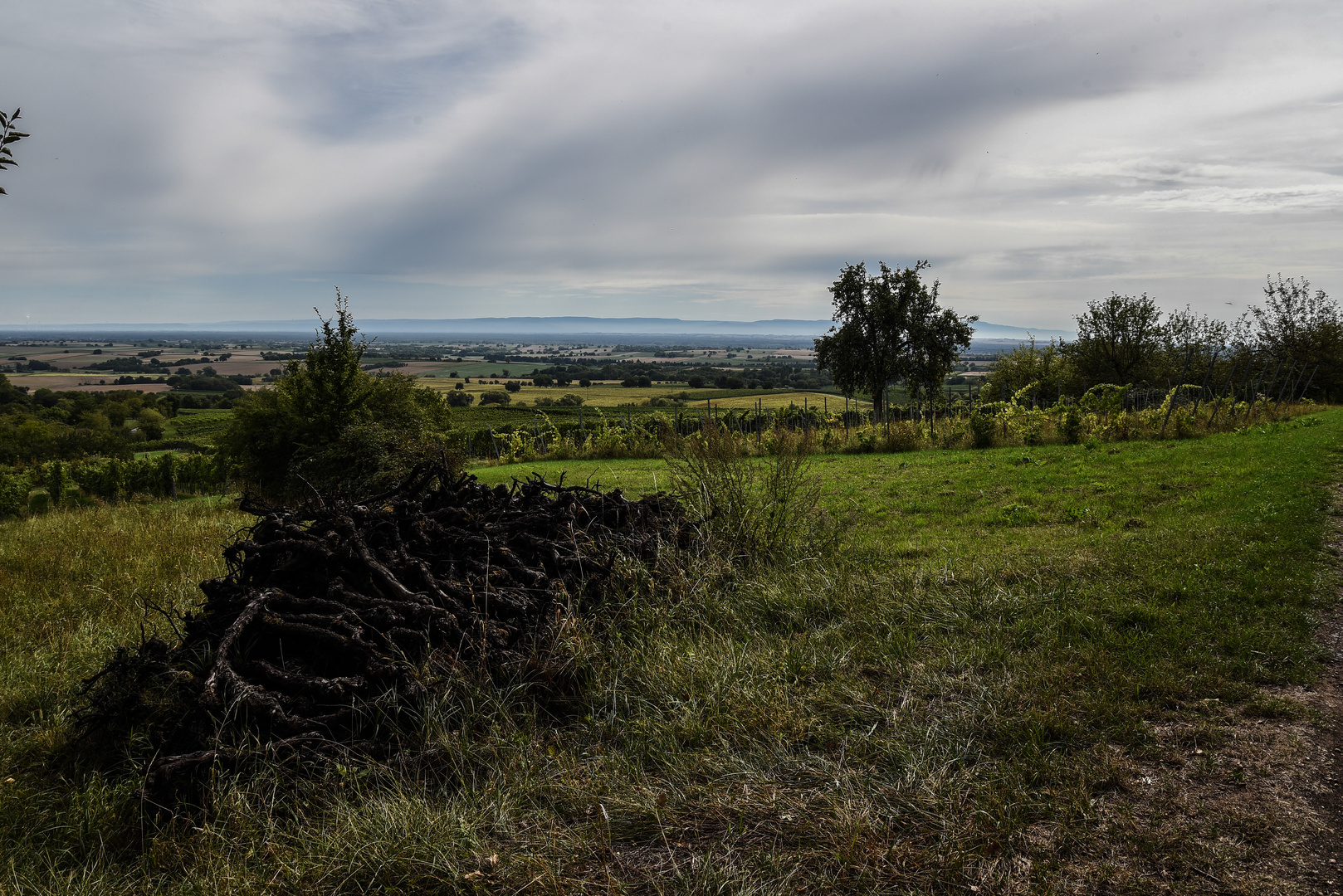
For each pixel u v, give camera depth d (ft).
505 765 12.89
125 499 86.02
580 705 15.15
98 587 27.37
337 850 10.66
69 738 15.26
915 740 13.03
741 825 10.96
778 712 14.17
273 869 10.62
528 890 9.81
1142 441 63.67
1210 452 50.75
